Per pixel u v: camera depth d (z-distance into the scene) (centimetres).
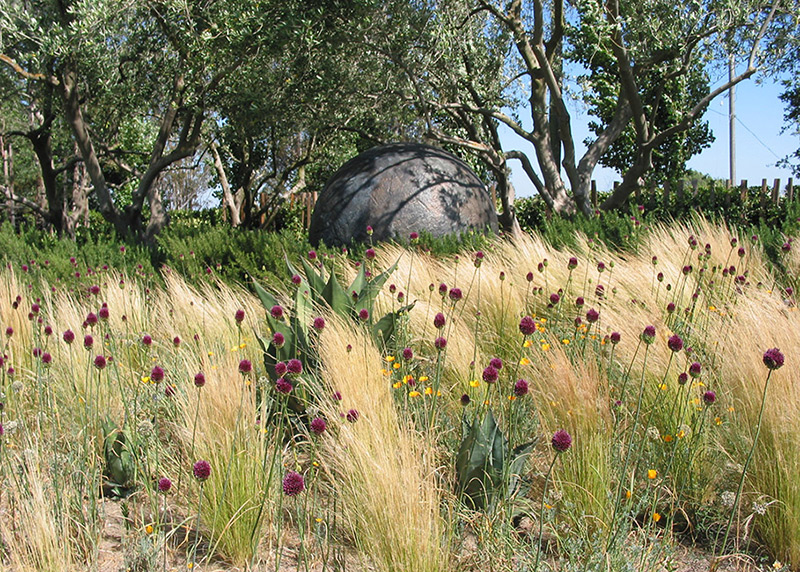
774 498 286
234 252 800
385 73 1319
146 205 2075
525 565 253
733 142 2167
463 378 419
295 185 2186
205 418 315
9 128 2238
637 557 254
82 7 1139
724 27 1135
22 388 355
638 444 333
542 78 1344
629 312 482
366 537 255
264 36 1189
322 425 259
